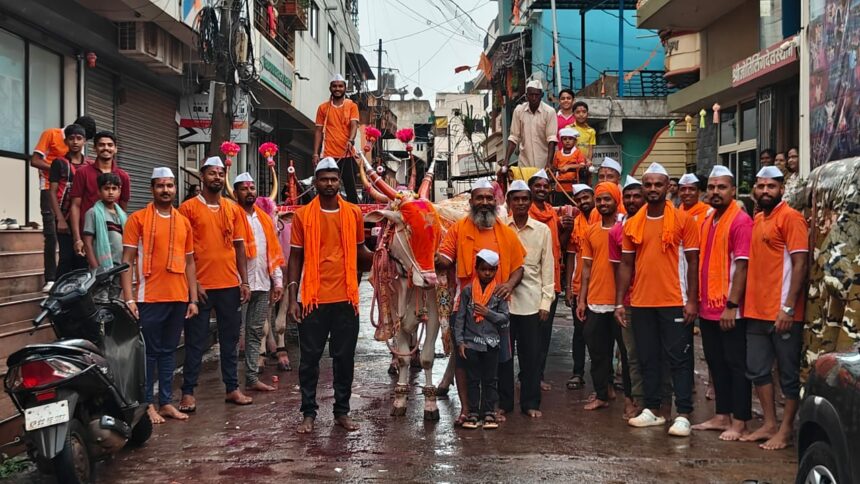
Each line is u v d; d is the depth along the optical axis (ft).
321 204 22.75
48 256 28.60
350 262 22.66
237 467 19.27
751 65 46.55
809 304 20.45
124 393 19.92
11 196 38.42
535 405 24.57
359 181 38.06
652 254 22.63
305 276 22.43
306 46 80.48
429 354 23.79
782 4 45.68
